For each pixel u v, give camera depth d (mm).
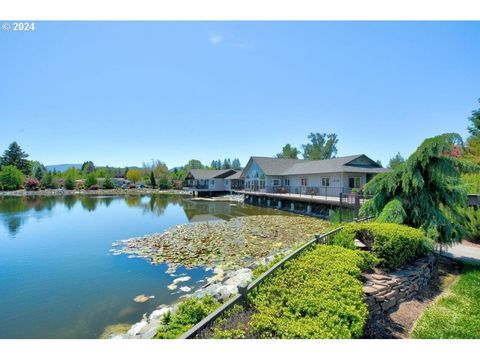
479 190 8836
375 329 3822
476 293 4852
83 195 44375
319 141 55188
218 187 44594
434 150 6492
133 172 64812
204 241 11969
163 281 7500
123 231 15047
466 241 8680
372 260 4969
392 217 6766
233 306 3166
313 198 19656
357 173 21656
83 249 11102
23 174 51469
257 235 13039
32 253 10594
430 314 4195
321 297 3156
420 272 5301
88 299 6441
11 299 6473
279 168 30266
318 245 5445
